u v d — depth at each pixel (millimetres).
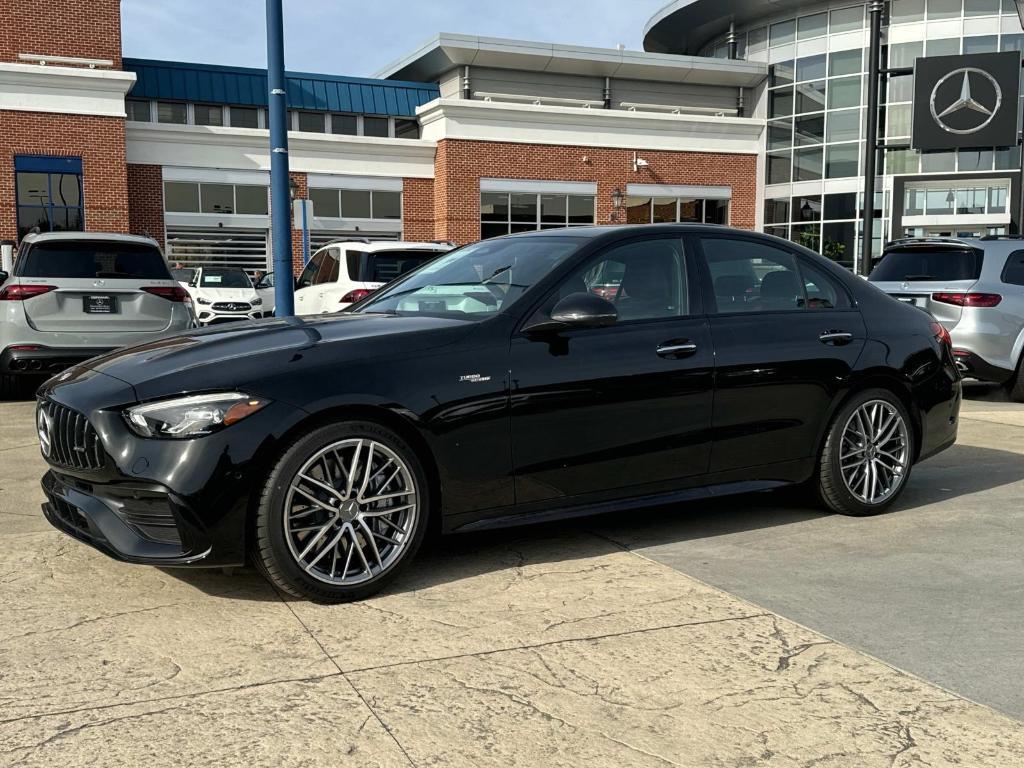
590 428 4082
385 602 3641
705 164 30250
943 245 9516
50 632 3324
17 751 2492
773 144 32406
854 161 30281
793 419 4648
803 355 4645
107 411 3482
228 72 28812
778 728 2648
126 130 24656
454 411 3764
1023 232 14273
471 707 2760
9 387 9500
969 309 9156
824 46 30969
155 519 3477
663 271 4465
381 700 2799
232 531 3418
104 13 23641
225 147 25781
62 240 8789
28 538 4504
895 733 2623
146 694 2834
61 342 8664
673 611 3541
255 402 3436
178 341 4027
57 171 22859
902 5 29625
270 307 21812
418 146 27656
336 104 29781
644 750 2525
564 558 4207
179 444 3389
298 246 26656
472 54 30594
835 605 3617
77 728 2619
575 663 3072
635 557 4223
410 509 3730
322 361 3604
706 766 2449
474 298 4242
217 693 2844
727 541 4484
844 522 4832
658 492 4352
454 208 27438
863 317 4965
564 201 28641
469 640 3260
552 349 4020
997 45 28828
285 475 3465
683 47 37438
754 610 3557
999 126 27500
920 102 28312
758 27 33062
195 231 25656
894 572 4020
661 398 4238
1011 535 4590
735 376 4438
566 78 32031
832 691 2885
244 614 3506
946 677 2988
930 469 6199
